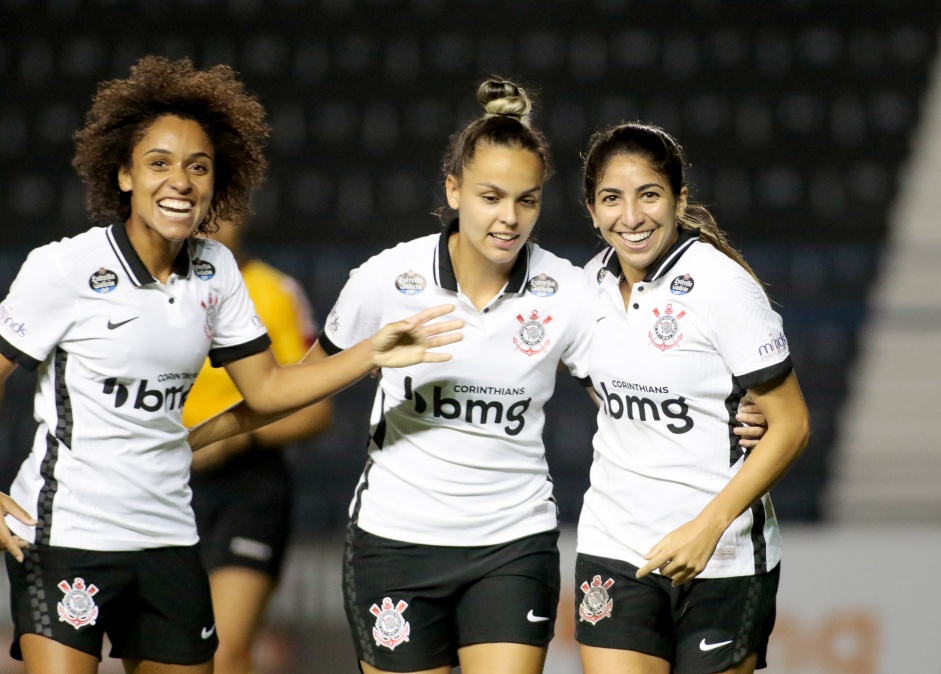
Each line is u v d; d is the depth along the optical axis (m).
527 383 11.59
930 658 20.02
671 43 37.41
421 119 36.31
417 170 35.44
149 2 38.09
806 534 20.44
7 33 37.69
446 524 11.66
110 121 11.14
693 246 11.30
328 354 12.10
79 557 10.93
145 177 10.84
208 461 14.88
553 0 38.06
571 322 11.63
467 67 37.22
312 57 37.38
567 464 28.70
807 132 36.00
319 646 20.17
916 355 31.28
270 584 15.10
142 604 11.45
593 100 36.41
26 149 35.94
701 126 36.06
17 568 11.04
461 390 11.52
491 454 11.66
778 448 10.88
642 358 11.23
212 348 11.72
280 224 34.34
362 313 11.83
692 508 11.33
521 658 11.52
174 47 37.56
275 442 15.18
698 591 11.45
